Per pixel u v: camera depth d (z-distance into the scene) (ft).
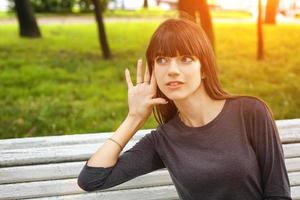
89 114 21.24
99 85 26.96
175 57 5.79
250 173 5.73
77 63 33.09
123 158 6.29
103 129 19.40
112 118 21.09
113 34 48.11
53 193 7.12
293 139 7.79
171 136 6.07
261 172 5.92
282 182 5.83
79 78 28.55
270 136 5.85
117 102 23.71
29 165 7.09
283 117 21.45
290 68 31.96
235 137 5.81
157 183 7.33
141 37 46.39
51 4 75.66
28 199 7.07
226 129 5.84
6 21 64.49
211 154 5.80
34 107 22.35
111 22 60.80
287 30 51.47
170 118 6.41
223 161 5.73
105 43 34.81
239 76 29.40
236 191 5.78
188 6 25.50
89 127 19.67
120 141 6.23
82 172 6.25
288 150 7.77
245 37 46.09
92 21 64.18
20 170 7.02
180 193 6.21
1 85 26.86
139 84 6.28
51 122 20.20
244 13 77.36
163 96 6.31
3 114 21.29
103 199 7.24
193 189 5.88
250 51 38.40
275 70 31.24
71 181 7.14
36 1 75.10
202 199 5.91
